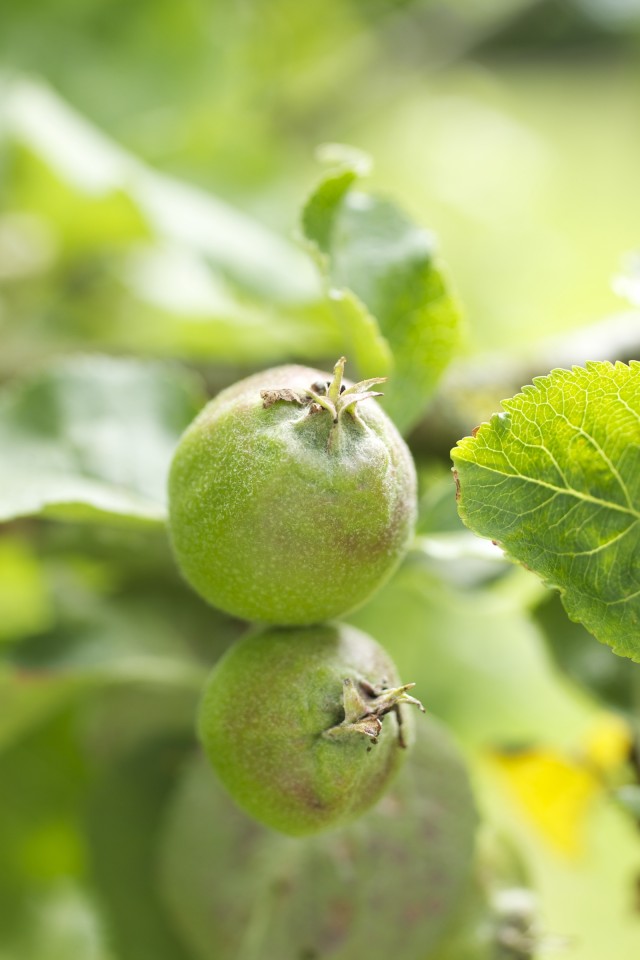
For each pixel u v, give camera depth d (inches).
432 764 13.0
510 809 15.7
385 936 12.9
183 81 23.9
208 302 18.6
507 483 10.5
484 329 23.9
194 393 14.1
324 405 10.7
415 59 28.0
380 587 11.1
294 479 10.7
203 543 10.9
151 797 14.9
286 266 17.9
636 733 13.4
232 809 13.8
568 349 15.6
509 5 28.6
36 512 12.5
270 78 26.2
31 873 16.3
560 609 13.5
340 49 27.6
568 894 18.7
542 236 26.5
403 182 26.8
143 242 20.2
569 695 15.3
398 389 12.6
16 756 16.0
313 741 10.9
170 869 13.9
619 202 30.0
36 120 19.4
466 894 13.2
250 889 13.5
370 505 10.7
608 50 32.7
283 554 10.7
